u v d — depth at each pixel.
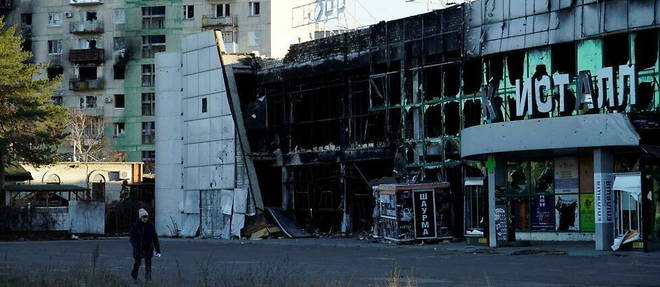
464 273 28.14
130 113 112.44
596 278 25.38
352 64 58.12
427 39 52.62
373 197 56.28
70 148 109.81
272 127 65.12
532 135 39.41
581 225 44.84
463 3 50.47
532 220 46.97
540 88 41.00
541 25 45.88
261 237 62.16
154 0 112.62
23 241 66.56
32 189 79.94
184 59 70.19
